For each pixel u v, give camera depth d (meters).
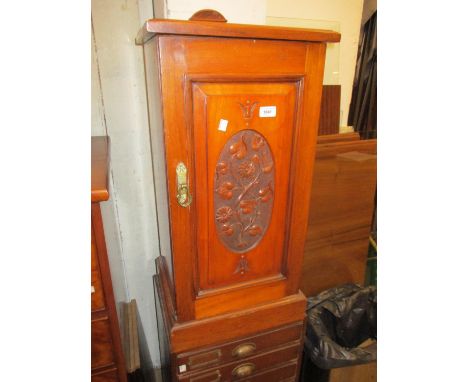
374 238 1.62
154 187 1.23
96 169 0.80
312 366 1.20
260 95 0.77
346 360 1.06
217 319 0.94
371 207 1.46
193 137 0.75
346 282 1.53
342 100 1.39
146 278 1.44
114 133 1.20
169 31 0.63
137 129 1.22
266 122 0.80
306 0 1.22
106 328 0.83
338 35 0.76
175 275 0.86
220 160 0.80
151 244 1.39
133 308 1.32
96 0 1.06
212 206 0.83
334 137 1.32
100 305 0.80
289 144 0.84
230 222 0.87
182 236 0.82
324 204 1.37
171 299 1.01
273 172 0.86
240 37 0.69
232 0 0.96
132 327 1.21
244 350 1.01
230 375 1.03
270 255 0.96
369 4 1.34
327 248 1.43
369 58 1.38
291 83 0.79
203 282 0.91
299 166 0.87
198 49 0.68
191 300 0.91
